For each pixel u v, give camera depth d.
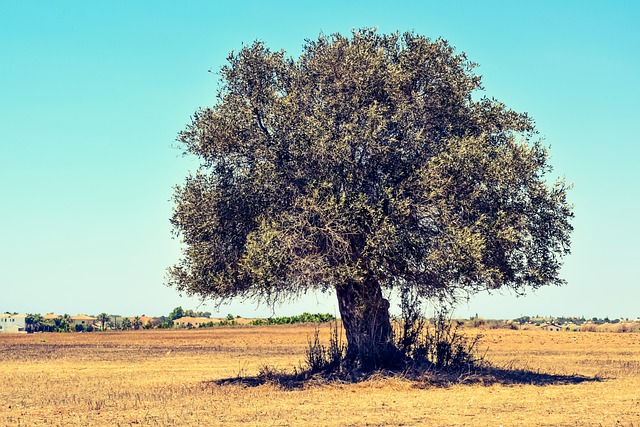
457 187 26.00
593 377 30.16
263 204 26.67
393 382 26.03
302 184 26.09
